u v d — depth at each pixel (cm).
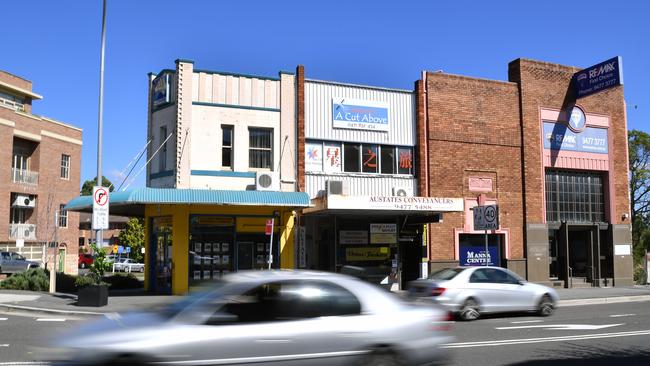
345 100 2302
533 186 2630
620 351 1005
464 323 1428
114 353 561
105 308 1578
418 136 2414
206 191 1912
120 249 6231
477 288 1495
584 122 2798
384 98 2384
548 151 2691
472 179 2500
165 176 2098
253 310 616
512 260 2550
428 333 678
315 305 638
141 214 2519
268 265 2059
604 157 2852
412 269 2375
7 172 4041
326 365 616
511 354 971
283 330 606
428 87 2453
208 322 595
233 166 2106
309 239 2239
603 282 2781
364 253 2239
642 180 5525
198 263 2027
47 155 4475
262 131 2184
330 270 2180
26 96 4741
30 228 4278
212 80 2109
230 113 2120
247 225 2091
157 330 582
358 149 2320
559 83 2742
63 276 2198
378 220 2275
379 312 658
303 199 2008
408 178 2388
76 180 4812
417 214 2255
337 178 2259
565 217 2745
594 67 2633
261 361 592
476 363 891
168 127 2127
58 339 609
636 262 3891
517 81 2664
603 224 2827
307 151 2223
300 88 2222
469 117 2519
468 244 2494
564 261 2711
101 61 1931
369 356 636
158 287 2105
